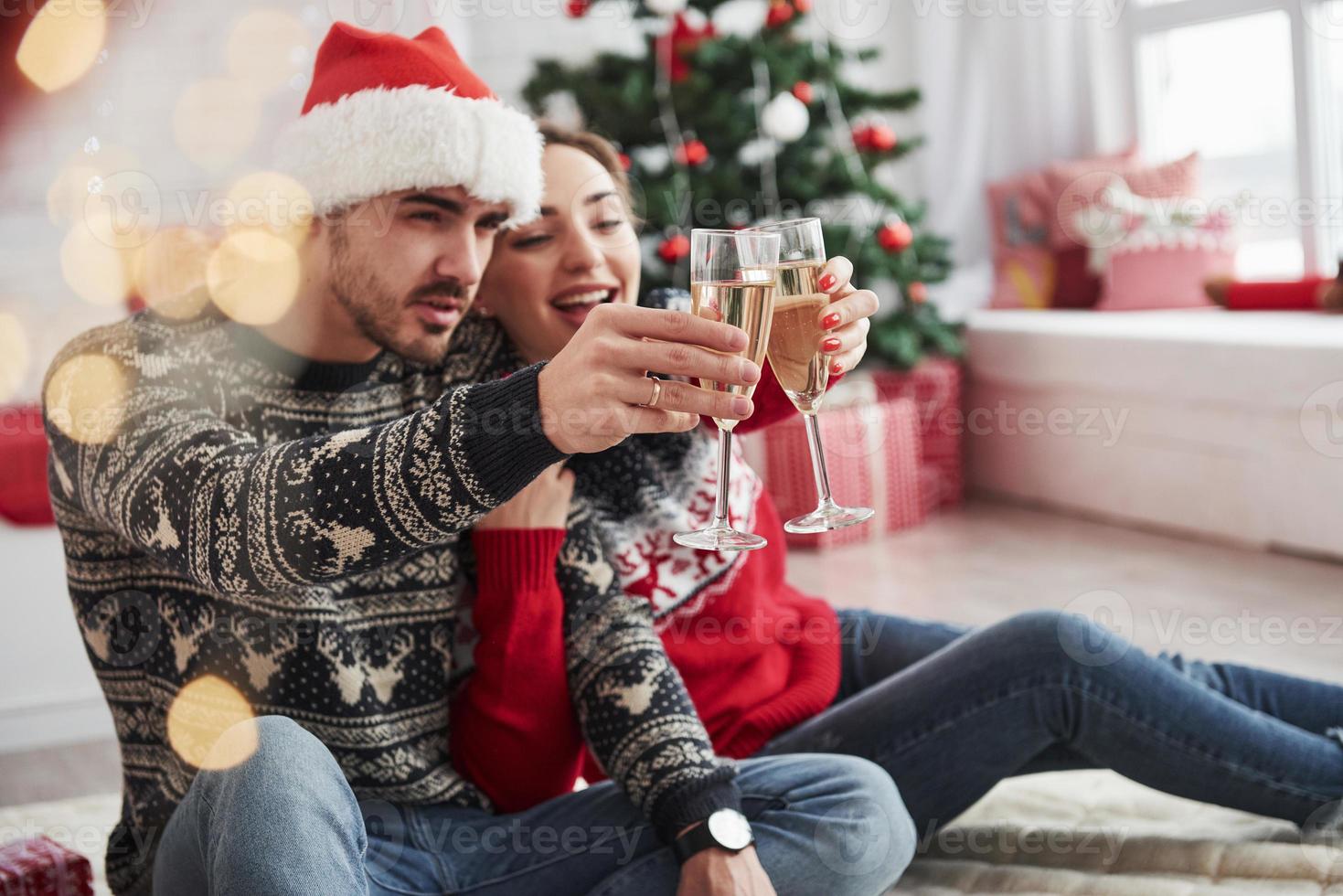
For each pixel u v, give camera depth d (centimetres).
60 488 117
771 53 376
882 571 333
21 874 116
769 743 145
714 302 94
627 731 121
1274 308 368
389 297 120
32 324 329
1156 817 165
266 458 97
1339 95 391
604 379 87
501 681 122
